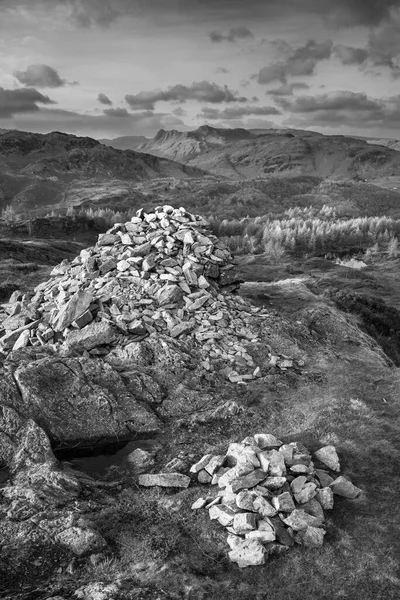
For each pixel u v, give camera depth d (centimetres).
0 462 1503
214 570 1164
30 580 1109
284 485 1425
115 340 2338
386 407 2086
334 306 4328
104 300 2598
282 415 1983
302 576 1161
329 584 1148
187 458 1652
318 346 2964
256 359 2538
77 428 1738
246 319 2877
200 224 3466
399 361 3959
